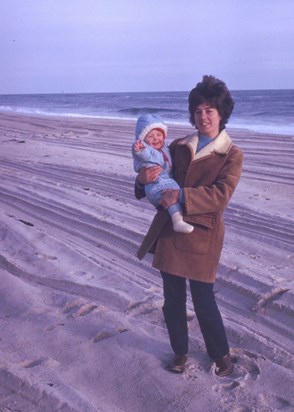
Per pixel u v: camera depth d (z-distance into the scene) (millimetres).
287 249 7047
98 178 11930
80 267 6332
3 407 3691
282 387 3939
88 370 4180
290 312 5113
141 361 4246
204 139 3914
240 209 9016
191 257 3836
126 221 8234
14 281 5762
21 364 4250
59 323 4918
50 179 12031
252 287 5652
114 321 4879
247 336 4641
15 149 17609
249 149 17953
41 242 7137
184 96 130875
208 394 3846
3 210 9344
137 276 6211
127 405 3795
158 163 3848
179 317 4047
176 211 3732
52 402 3699
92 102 99250
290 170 13617
